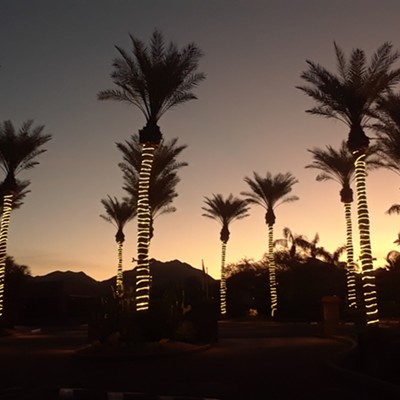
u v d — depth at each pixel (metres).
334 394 11.28
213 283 70.56
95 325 21.55
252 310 63.38
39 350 24.89
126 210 58.34
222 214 60.78
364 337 14.11
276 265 62.22
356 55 25.81
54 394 12.19
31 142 39.41
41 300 67.50
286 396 11.22
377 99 26.52
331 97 26.05
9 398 11.79
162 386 13.03
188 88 27.06
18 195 48.84
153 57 26.53
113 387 13.10
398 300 51.00
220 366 16.81
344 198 46.84
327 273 55.88
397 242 54.78
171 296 24.20
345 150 45.31
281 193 53.84
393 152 29.38
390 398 10.57
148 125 26.53
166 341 21.73
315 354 19.69
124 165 43.81
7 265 63.69
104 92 27.08
